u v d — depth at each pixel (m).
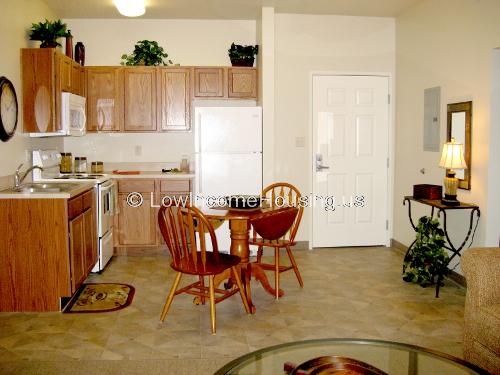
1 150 4.07
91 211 4.48
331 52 5.77
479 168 4.12
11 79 4.28
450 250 4.28
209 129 5.29
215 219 3.62
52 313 3.67
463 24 4.35
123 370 2.77
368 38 5.80
